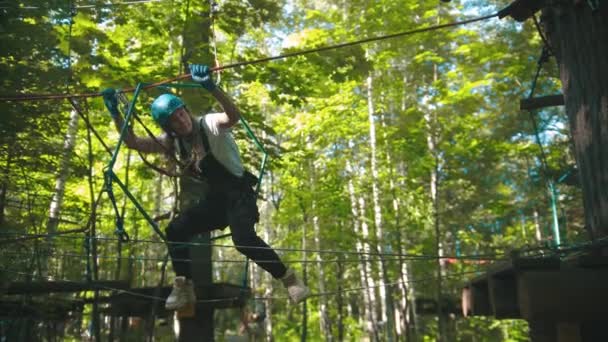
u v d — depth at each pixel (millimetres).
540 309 3938
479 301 6664
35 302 9430
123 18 8664
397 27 15734
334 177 18688
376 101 18438
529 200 21031
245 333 13695
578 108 4500
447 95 17031
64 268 9164
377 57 15922
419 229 19766
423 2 16516
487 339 21938
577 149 4551
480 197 22578
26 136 7660
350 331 26797
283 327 29859
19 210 8820
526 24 16641
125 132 3723
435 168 18719
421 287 20781
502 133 18734
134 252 13195
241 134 9875
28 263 8172
